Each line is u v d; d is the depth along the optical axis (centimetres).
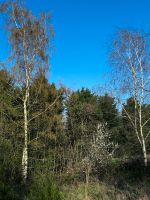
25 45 2670
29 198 1308
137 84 3105
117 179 2620
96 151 2647
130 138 3703
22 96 2748
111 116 4162
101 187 2305
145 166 2906
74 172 2672
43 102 2992
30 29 2666
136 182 2403
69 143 3142
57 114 3197
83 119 3334
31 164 2561
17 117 2758
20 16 2662
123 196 1889
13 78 2692
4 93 2722
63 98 3344
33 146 2691
